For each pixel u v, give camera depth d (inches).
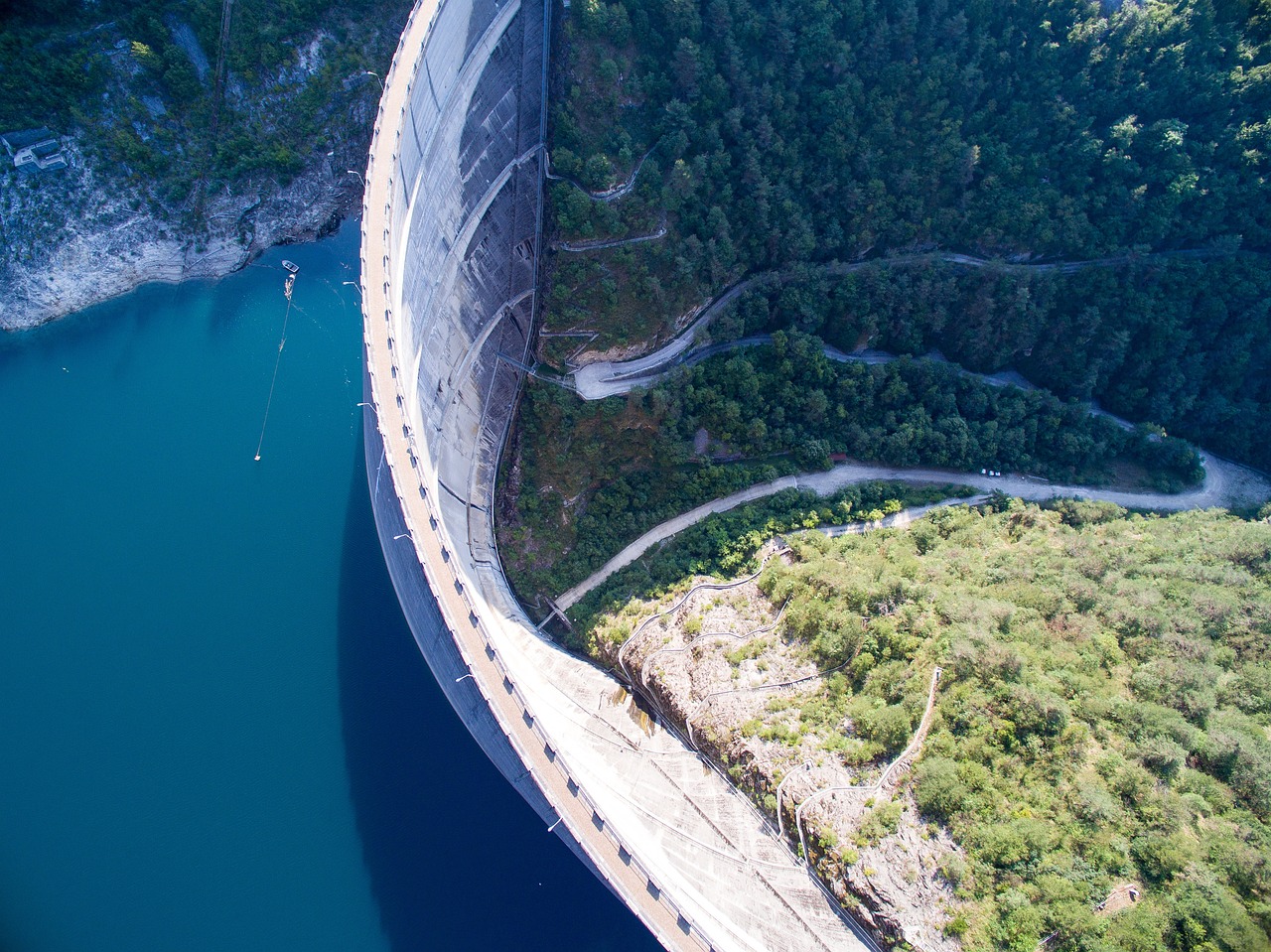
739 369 3563.0
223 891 2706.7
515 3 3496.6
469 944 2696.9
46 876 2699.3
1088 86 3558.1
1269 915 2009.1
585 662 3206.2
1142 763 2336.4
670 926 2244.1
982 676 2541.8
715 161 3398.1
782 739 2632.9
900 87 3503.9
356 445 3526.1
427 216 3122.5
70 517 3304.6
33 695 2987.2
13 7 3225.9
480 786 2938.0
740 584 3267.7
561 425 3459.6
